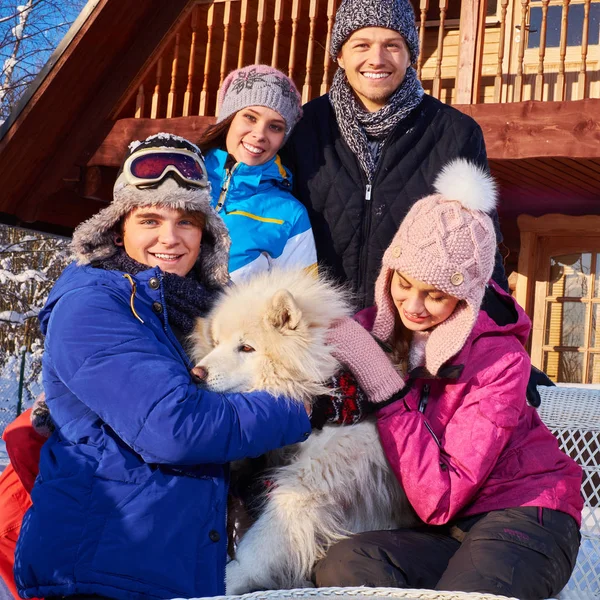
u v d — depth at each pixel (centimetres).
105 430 210
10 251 1485
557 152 593
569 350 781
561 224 773
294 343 249
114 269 242
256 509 256
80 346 208
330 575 210
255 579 241
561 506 226
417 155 334
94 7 697
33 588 192
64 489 199
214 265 266
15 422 246
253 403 217
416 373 242
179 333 258
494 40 805
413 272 235
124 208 240
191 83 758
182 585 196
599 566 268
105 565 191
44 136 752
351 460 244
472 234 236
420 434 231
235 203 333
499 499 229
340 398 247
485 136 618
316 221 346
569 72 773
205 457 204
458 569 204
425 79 847
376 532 225
